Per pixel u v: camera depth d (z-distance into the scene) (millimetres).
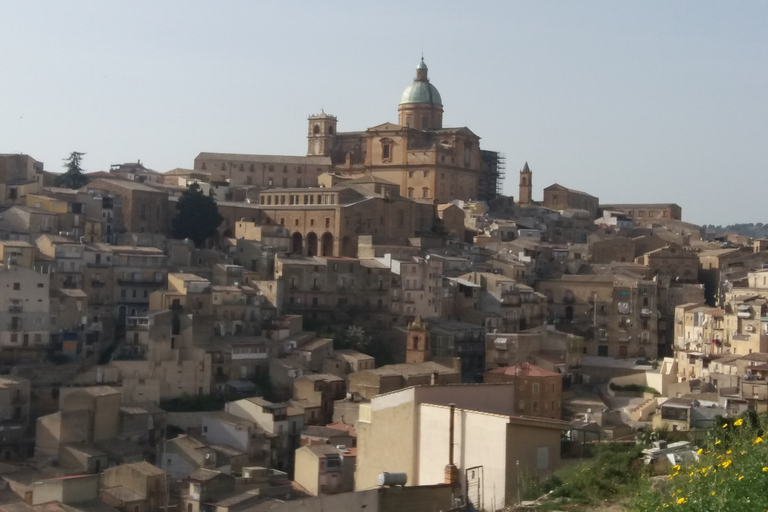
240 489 147000
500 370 183000
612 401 196000
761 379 162875
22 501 129750
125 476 141750
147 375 183375
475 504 59531
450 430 62719
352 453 152750
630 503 54062
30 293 187500
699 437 75188
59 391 170750
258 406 174500
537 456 61125
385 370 188500
